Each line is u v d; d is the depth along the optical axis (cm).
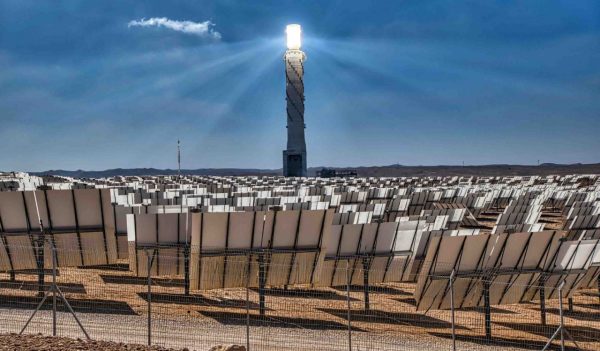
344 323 2139
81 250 2419
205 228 2219
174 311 2177
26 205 2369
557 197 7281
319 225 2350
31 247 2220
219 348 1502
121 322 1989
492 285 2192
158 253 2400
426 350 1856
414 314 2317
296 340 1897
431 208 5934
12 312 2059
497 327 2203
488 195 6875
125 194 4678
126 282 2612
